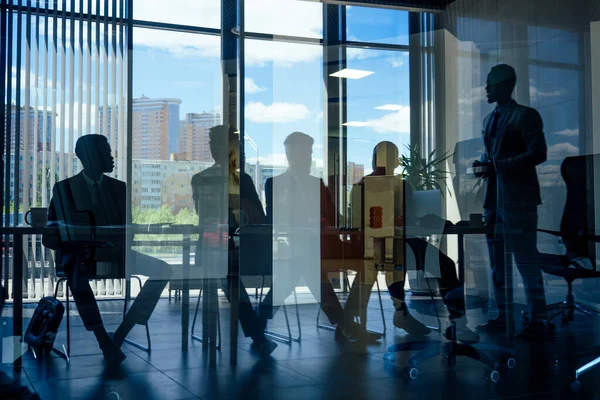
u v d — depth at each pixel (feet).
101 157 8.48
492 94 10.95
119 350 8.35
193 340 8.71
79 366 8.17
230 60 9.16
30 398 7.94
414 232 10.21
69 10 8.36
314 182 9.58
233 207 9.10
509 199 10.97
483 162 11.03
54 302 8.20
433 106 10.49
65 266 8.28
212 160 9.01
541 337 11.09
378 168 10.02
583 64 11.94
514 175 11.23
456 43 10.77
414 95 10.39
